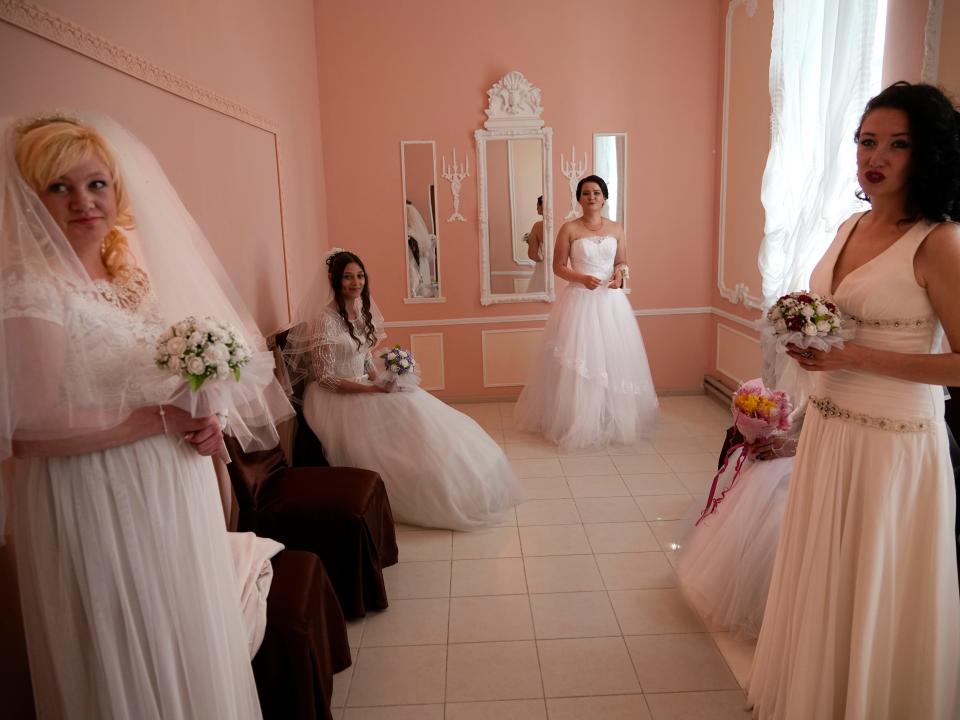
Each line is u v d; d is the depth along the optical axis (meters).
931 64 2.65
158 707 1.37
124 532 1.31
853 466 1.62
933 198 1.50
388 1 4.68
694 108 4.88
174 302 1.46
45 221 1.23
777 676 1.90
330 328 3.20
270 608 1.83
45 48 1.64
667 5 4.73
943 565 1.59
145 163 1.47
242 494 2.47
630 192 4.98
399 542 3.13
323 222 4.80
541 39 4.76
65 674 1.32
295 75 4.10
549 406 4.48
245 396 1.56
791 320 1.58
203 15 2.64
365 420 3.22
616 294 4.42
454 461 3.25
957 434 2.31
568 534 3.16
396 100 4.80
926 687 1.62
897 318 1.55
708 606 2.46
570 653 2.33
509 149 4.88
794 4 3.51
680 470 3.88
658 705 2.09
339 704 2.12
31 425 1.20
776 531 2.34
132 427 1.31
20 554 1.33
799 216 3.37
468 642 2.40
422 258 5.04
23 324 1.18
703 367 5.29
